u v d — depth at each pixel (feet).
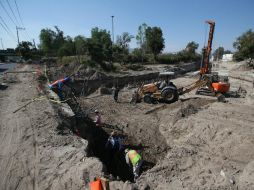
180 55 187.73
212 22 62.80
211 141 38.40
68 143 31.12
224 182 24.77
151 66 140.05
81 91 77.15
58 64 120.98
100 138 43.60
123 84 90.43
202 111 51.01
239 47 159.63
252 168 26.63
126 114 53.36
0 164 26.03
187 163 29.66
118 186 22.67
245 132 38.60
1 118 39.70
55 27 156.46
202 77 64.44
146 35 158.40
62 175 24.12
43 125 36.42
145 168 33.12
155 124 47.83
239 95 69.26
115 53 138.31
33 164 26.04
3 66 143.02
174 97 59.52
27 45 167.73
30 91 59.47
